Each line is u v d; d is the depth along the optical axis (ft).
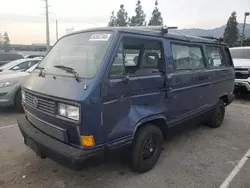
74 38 11.81
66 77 9.70
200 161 12.82
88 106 8.50
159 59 11.56
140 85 10.35
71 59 10.84
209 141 15.70
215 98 17.04
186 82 13.25
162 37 11.78
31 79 11.71
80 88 8.75
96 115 8.75
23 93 12.07
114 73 9.41
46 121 10.03
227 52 19.08
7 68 28.53
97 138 8.93
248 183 10.80
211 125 18.21
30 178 10.84
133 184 10.53
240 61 29.40
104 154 9.24
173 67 12.30
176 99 12.66
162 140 12.12
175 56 12.57
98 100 8.75
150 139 11.46
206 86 15.51
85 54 10.27
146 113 10.69
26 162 12.26
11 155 13.03
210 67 16.06
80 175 11.14
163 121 12.03
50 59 12.16
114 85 9.26
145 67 10.93
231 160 13.01
